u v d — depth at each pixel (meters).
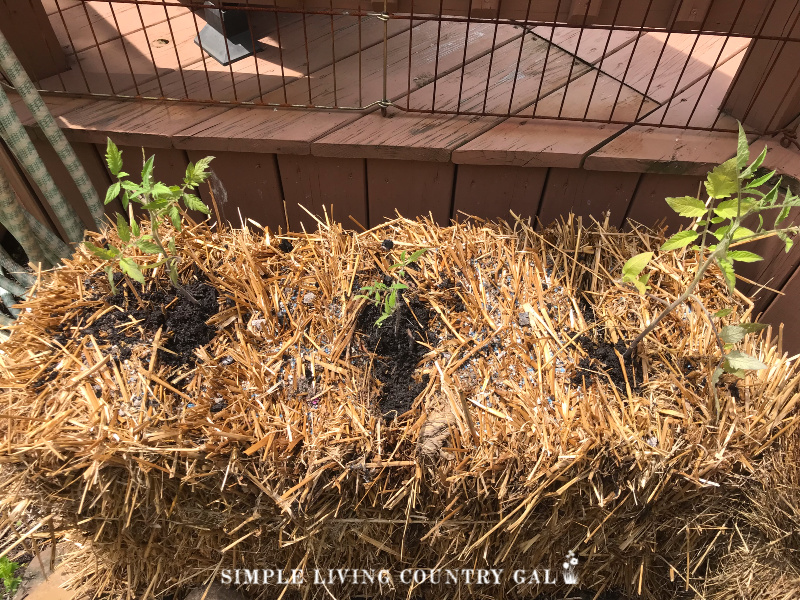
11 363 1.46
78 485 1.37
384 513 1.42
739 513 1.48
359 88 2.07
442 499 1.38
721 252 1.26
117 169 1.39
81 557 1.67
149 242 1.46
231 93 2.12
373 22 2.45
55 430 1.33
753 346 1.58
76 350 1.48
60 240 2.07
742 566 1.53
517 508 1.34
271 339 1.56
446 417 1.41
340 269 1.71
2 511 1.39
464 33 2.39
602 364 1.53
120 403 1.40
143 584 1.70
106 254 1.41
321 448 1.35
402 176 2.07
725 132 2.00
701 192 2.03
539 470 1.35
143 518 1.46
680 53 2.29
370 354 1.53
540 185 2.07
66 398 1.39
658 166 1.93
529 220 1.90
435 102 2.10
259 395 1.44
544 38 2.36
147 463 1.30
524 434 1.38
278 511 1.39
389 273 1.71
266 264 1.72
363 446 1.36
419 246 1.78
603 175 2.01
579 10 1.83
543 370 1.51
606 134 1.99
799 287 1.98
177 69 2.21
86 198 1.98
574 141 1.96
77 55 2.14
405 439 1.37
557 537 1.50
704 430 1.41
